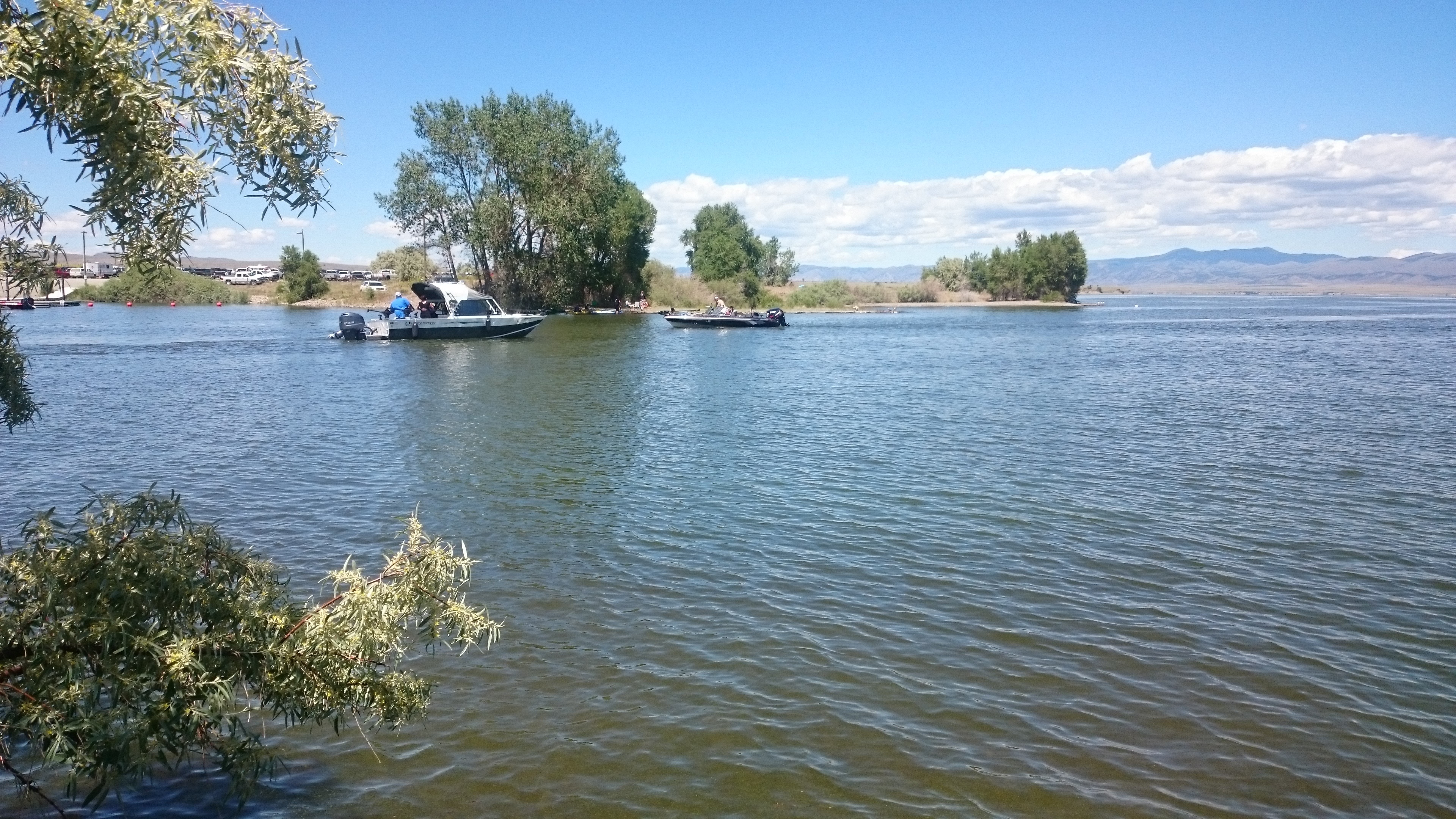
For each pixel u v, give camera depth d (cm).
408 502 1537
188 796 696
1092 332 6462
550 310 8181
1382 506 1520
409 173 6988
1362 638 995
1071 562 1238
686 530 1375
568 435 2197
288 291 9844
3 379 720
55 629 480
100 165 468
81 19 421
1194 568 1215
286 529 1370
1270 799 706
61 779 712
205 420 2406
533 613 1052
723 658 935
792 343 5362
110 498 564
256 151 480
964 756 759
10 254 652
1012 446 2048
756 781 721
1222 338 5819
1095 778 730
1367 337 5878
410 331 5134
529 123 7131
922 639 987
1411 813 691
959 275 12962
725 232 10694
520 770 735
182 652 477
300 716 539
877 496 1582
